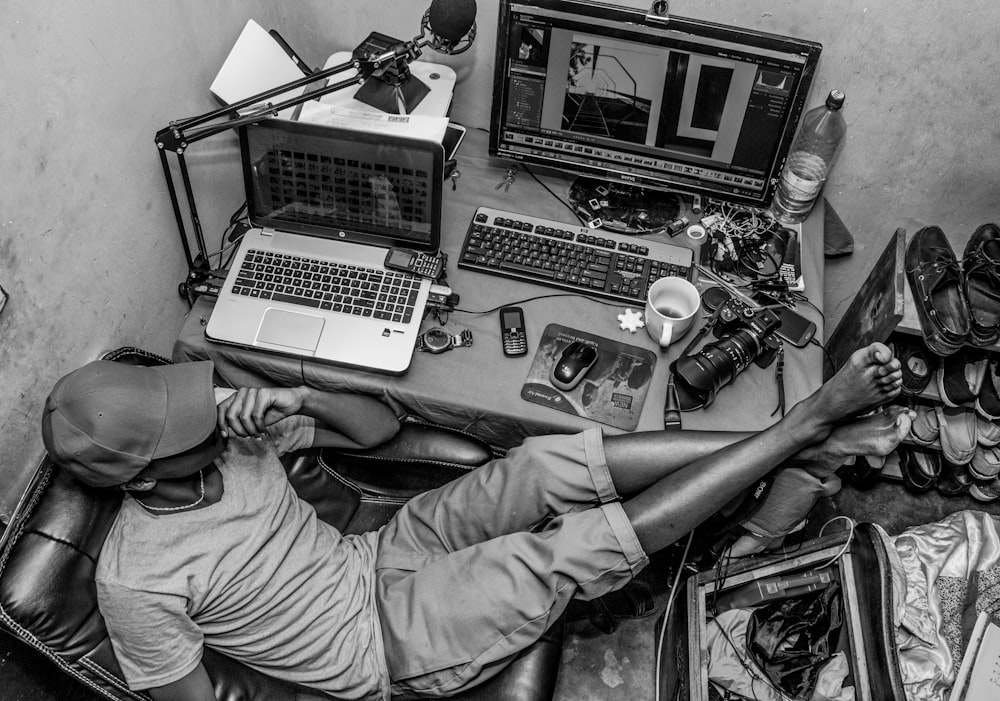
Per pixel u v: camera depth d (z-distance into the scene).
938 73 1.69
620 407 1.60
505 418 1.60
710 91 1.66
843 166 1.93
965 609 1.77
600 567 1.44
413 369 1.64
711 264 1.78
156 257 1.70
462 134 1.96
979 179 1.87
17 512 1.27
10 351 1.35
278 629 1.45
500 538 1.50
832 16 1.66
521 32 1.66
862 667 1.55
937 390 1.87
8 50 1.22
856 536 1.66
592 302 1.73
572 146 1.82
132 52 1.49
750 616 1.68
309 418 1.59
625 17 1.59
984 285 1.76
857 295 1.92
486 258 1.76
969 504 2.11
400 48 1.54
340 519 1.69
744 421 1.59
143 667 1.32
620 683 1.87
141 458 1.24
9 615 1.19
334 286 1.68
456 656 1.44
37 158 1.32
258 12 1.89
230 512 1.40
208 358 1.70
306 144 1.62
